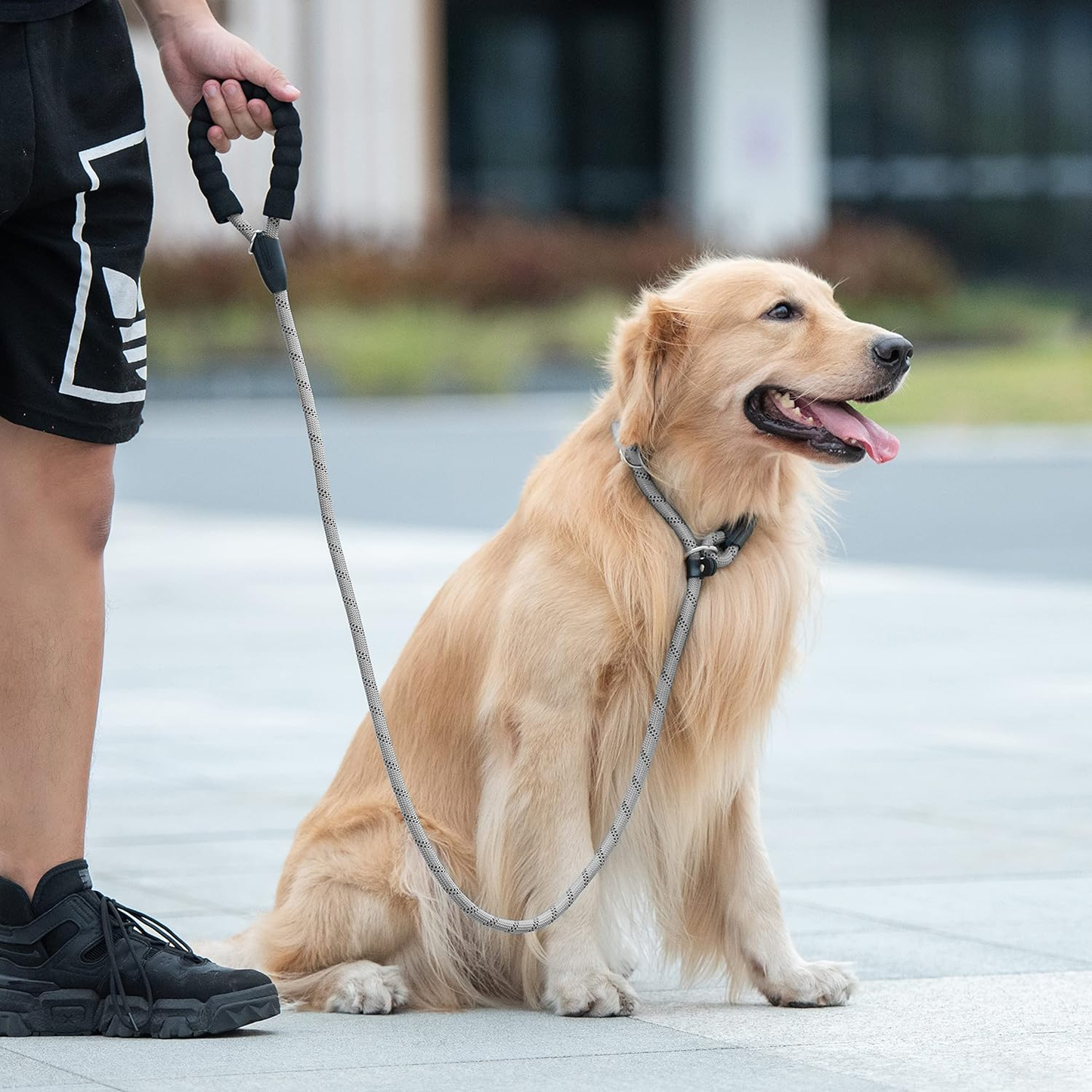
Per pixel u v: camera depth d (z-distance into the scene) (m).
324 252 50.72
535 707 6.76
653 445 7.05
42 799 6.35
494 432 37.84
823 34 61.94
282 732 13.11
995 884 8.87
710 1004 7.02
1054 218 64.19
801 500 7.36
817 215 61.75
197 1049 6.06
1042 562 22.64
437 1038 6.30
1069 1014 6.55
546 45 61.09
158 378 45.44
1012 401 42.09
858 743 12.73
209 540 25.09
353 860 7.03
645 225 56.00
